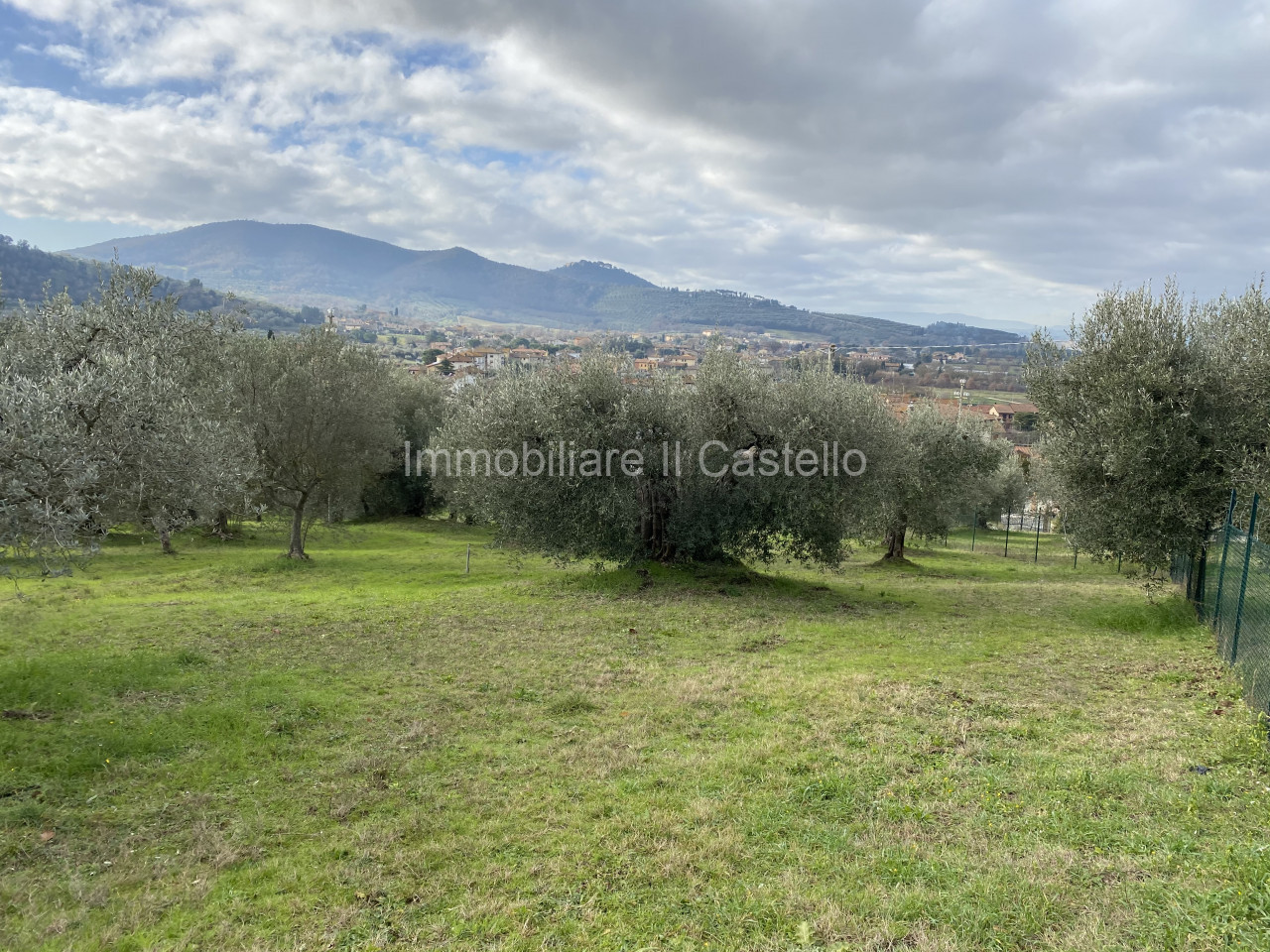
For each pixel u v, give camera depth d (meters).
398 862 6.67
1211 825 6.56
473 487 22.81
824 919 5.45
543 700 11.69
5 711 10.27
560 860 6.59
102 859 6.73
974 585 27.11
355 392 30.34
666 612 19.12
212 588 24.62
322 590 24.00
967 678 12.43
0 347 11.31
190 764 8.97
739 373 22.05
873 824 6.98
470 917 5.75
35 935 5.52
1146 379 16.05
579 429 20.94
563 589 22.22
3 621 17.59
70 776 8.43
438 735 10.07
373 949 5.38
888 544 34.81
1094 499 17.42
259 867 6.62
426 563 30.38
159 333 13.88
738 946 5.24
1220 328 16.67
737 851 6.61
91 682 11.86
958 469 32.44
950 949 4.98
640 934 5.45
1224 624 13.05
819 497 20.97
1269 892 5.13
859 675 12.59
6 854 6.72
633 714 10.85
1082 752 8.70
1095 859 6.09
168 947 5.46
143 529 13.18
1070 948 4.88
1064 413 17.98
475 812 7.66
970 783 7.84
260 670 13.38
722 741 9.64
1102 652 14.56
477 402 23.88
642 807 7.62
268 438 28.36
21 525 9.34
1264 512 13.85
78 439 9.84
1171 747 8.73
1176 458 15.88
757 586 22.66
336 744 9.78
